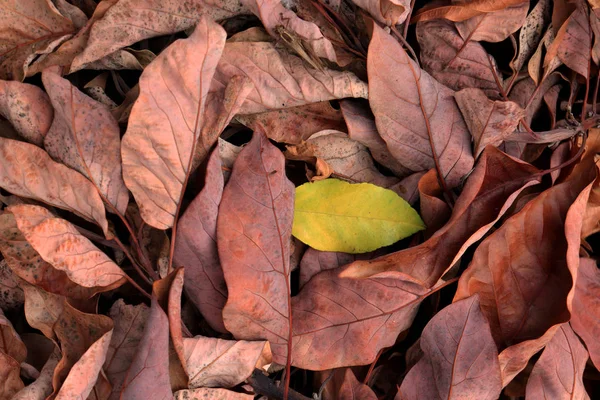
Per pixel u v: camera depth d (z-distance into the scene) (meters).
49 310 0.44
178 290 0.42
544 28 0.48
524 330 0.46
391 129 0.46
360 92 0.45
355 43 0.47
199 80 0.43
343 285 0.45
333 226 0.46
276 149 0.44
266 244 0.44
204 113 0.45
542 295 0.46
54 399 0.42
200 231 0.44
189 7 0.45
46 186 0.44
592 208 0.48
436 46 0.47
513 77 0.47
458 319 0.45
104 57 0.46
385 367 0.48
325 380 0.46
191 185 0.45
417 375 0.45
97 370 0.43
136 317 0.44
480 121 0.46
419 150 0.46
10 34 0.46
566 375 0.47
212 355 0.44
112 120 0.44
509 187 0.46
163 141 0.44
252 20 0.47
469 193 0.45
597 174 0.46
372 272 0.45
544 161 0.49
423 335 0.45
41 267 0.44
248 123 0.46
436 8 0.46
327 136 0.46
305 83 0.45
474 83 0.47
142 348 0.43
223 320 0.44
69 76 0.46
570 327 0.47
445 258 0.45
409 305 0.45
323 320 0.45
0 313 0.45
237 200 0.44
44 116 0.44
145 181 0.44
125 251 0.45
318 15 0.46
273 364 0.46
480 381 0.45
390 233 0.46
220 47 0.43
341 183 0.46
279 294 0.44
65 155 0.44
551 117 0.48
